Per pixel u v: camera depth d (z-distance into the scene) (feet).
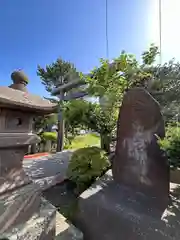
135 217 4.87
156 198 5.62
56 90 17.01
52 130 24.56
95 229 5.39
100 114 10.10
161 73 10.76
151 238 4.35
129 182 6.51
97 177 7.73
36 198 3.55
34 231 3.11
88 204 5.90
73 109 10.05
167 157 5.37
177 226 4.39
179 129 5.24
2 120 2.98
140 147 6.32
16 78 3.58
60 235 4.32
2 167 3.03
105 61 10.58
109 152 10.09
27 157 14.76
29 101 3.19
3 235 2.80
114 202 5.66
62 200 7.14
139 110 6.51
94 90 10.31
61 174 9.55
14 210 3.04
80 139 20.04
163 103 9.96
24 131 3.40
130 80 10.50
